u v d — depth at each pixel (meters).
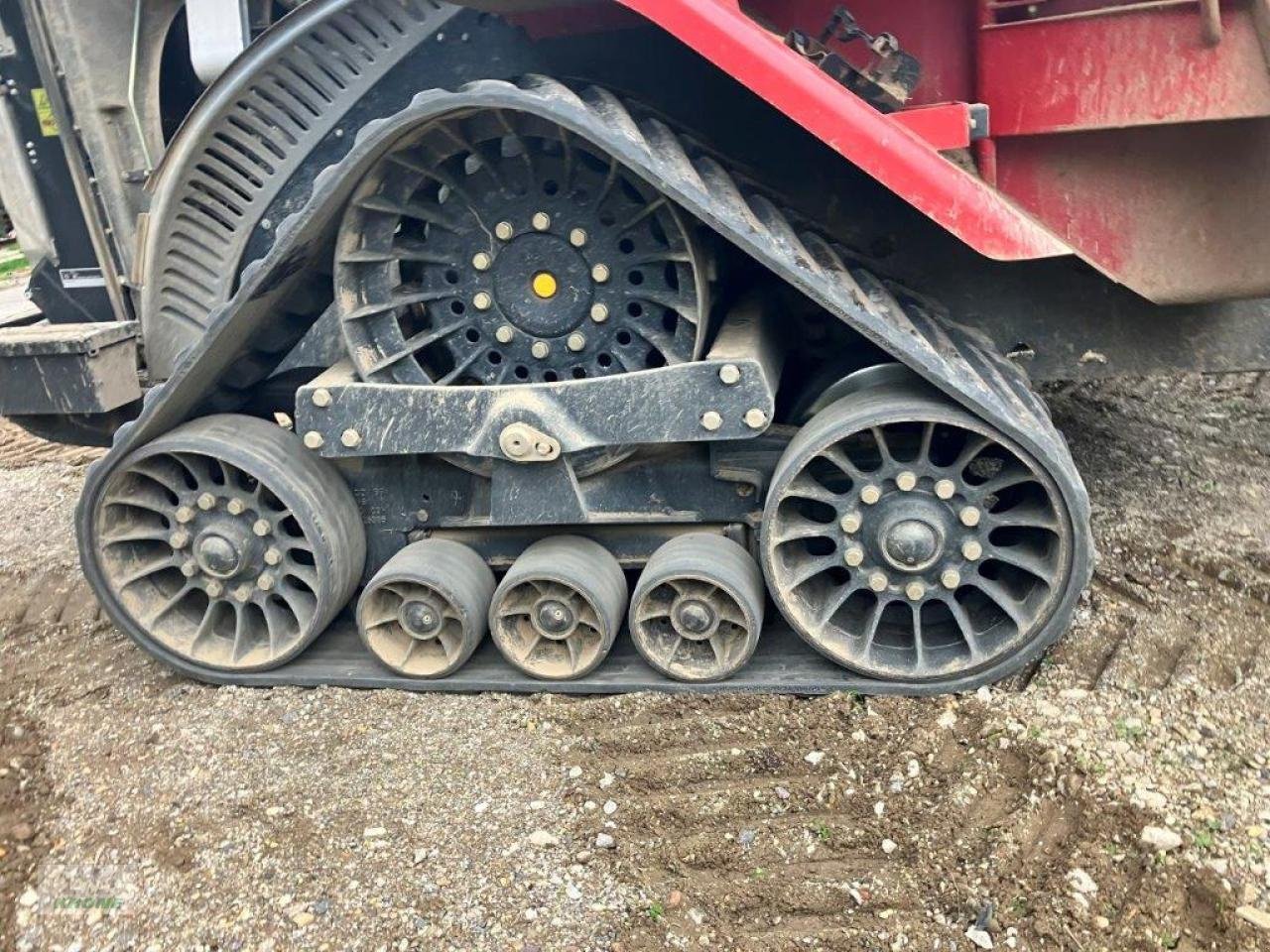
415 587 2.97
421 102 2.39
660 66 3.02
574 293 2.74
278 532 3.00
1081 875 2.18
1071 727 2.59
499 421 2.72
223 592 3.09
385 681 3.05
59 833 2.60
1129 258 3.01
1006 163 2.99
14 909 2.38
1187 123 2.85
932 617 2.94
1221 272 2.97
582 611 2.91
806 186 3.09
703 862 2.34
